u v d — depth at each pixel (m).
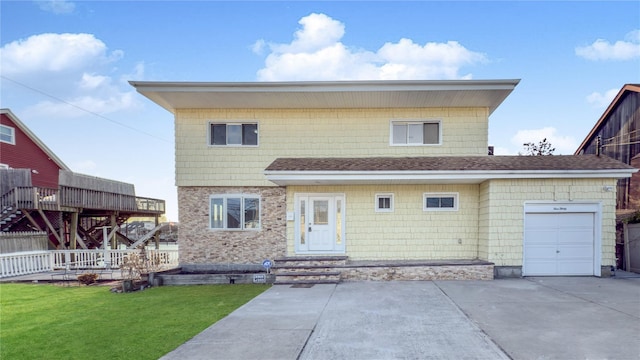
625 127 14.12
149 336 5.36
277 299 7.75
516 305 6.89
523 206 10.22
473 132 11.95
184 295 8.62
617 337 5.00
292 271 10.12
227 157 12.09
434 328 5.50
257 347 4.78
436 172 10.17
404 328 5.52
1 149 19.52
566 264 10.21
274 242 11.90
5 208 15.16
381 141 12.06
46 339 5.29
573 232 10.20
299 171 10.29
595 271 10.11
